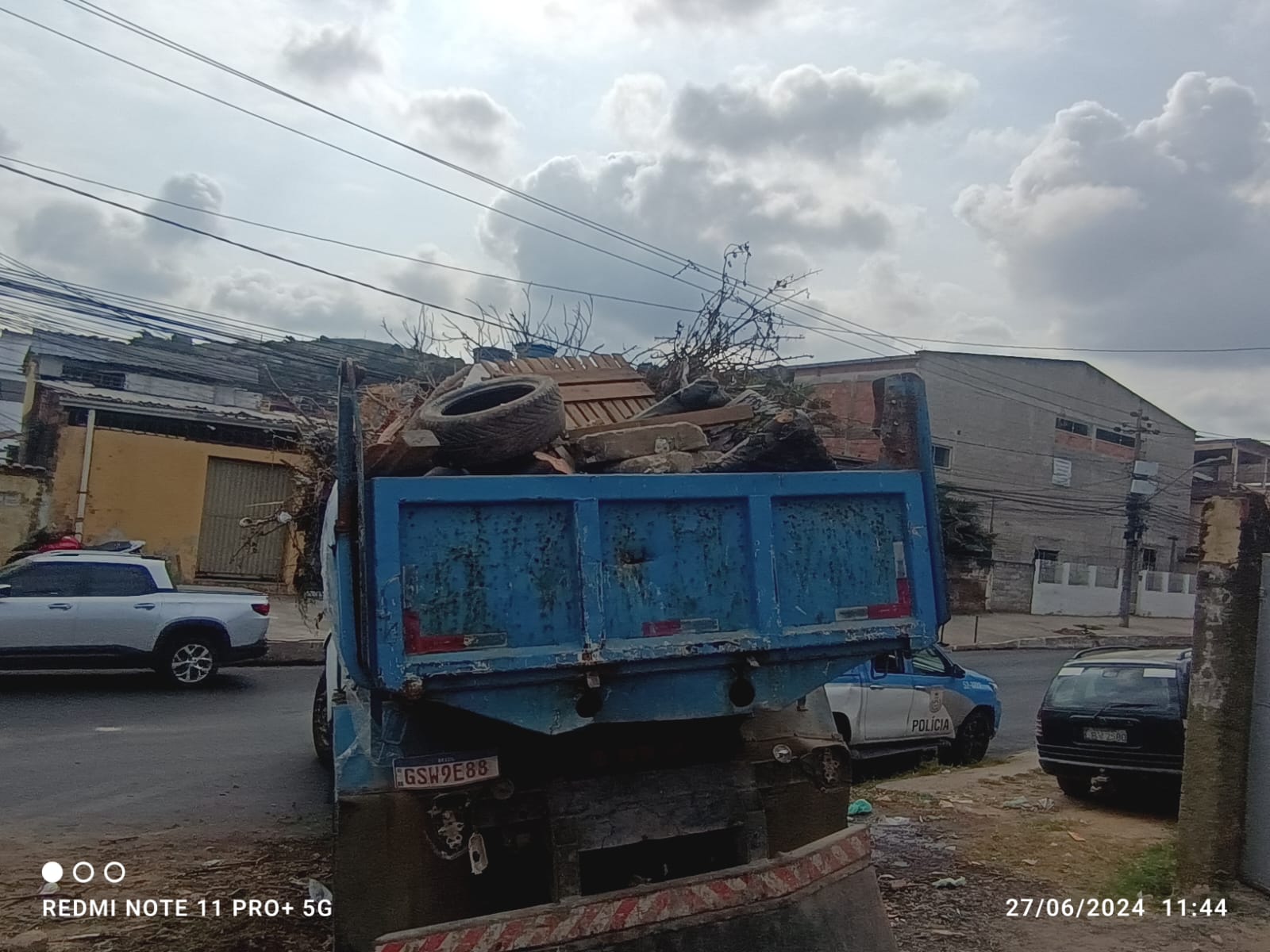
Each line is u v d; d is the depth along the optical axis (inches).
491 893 169.8
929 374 1542.8
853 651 179.9
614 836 170.6
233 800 334.0
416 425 181.5
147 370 1109.7
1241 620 244.5
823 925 164.6
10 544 815.1
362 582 150.5
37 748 398.0
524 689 158.2
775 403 238.2
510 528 158.2
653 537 167.5
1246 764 242.7
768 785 189.8
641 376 260.7
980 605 1530.5
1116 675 366.9
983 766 458.0
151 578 553.0
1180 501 1936.5
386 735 166.1
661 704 166.6
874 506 185.0
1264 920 225.0
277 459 861.2
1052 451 1700.3
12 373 1424.7
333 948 187.9
